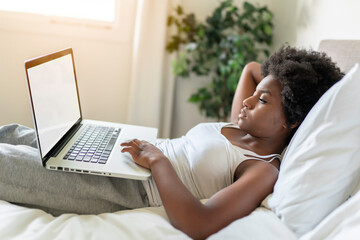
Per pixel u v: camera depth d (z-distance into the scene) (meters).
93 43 1.98
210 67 2.12
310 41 1.62
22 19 1.86
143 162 0.86
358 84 0.75
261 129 0.95
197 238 0.73
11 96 1.96
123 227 0.73
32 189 0.83
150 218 0.76
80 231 0.69
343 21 1.34
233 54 1.93
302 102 0.90
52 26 1.90
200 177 0.92
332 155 0.74
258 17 1.99
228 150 0.92
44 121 0.85
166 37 1.99
